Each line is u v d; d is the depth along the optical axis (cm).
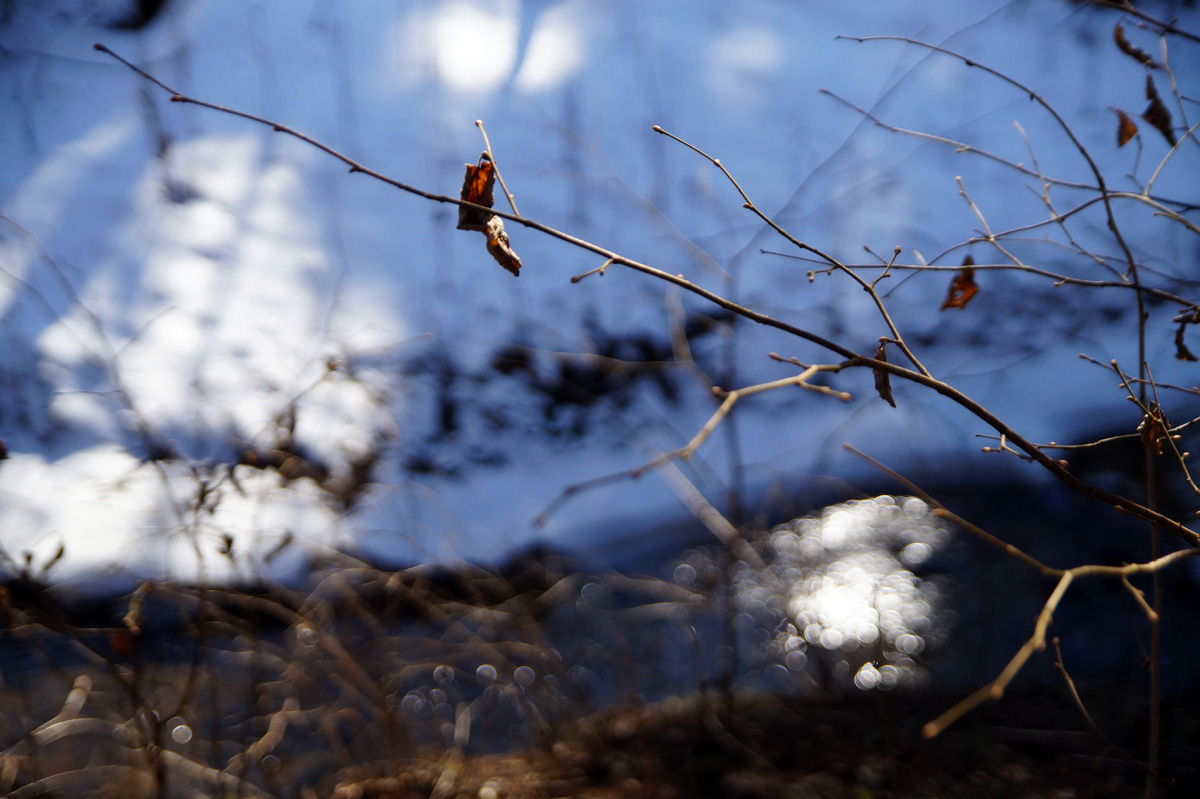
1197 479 401
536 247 714
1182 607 362
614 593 443
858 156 773
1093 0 210
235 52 809
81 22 798
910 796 269
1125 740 287
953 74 818
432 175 757
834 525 475
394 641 369
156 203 687
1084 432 508
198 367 567
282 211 709
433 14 848
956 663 355
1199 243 621
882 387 148
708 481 514
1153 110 201
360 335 625
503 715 350
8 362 542
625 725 330
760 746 307
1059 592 118
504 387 598
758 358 611
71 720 294
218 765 279
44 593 259
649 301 667
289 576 408
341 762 312
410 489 500
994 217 711
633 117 801
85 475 473
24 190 680
